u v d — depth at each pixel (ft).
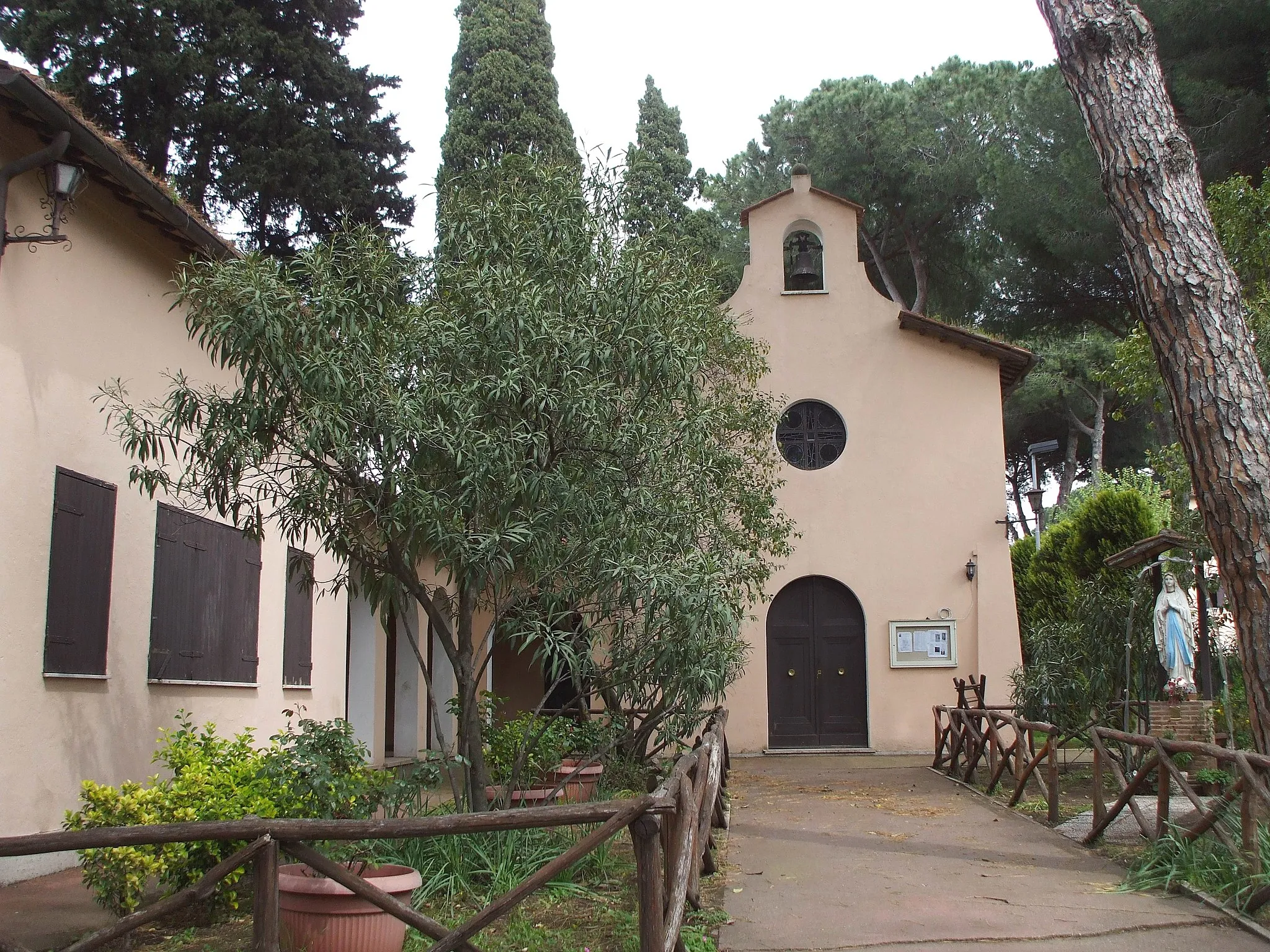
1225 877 21.20
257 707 33.50
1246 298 38.91
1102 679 41.39
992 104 86.58
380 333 22.25
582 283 24.39
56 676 23.40
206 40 67.62
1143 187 24.67
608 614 24.03
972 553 55.72
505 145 72.64
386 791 21.93
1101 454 111.04
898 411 57.31
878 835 29.40
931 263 93.25
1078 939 18.54
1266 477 23.29
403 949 17.53
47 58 65.10
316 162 67.05
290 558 36.11
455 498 21.77
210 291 21.39
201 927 18.70
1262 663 22.97
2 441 22.16
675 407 27.25
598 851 21.89
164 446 27.89
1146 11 58.39
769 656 56.18
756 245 59.52
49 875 22.82
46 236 22.85
